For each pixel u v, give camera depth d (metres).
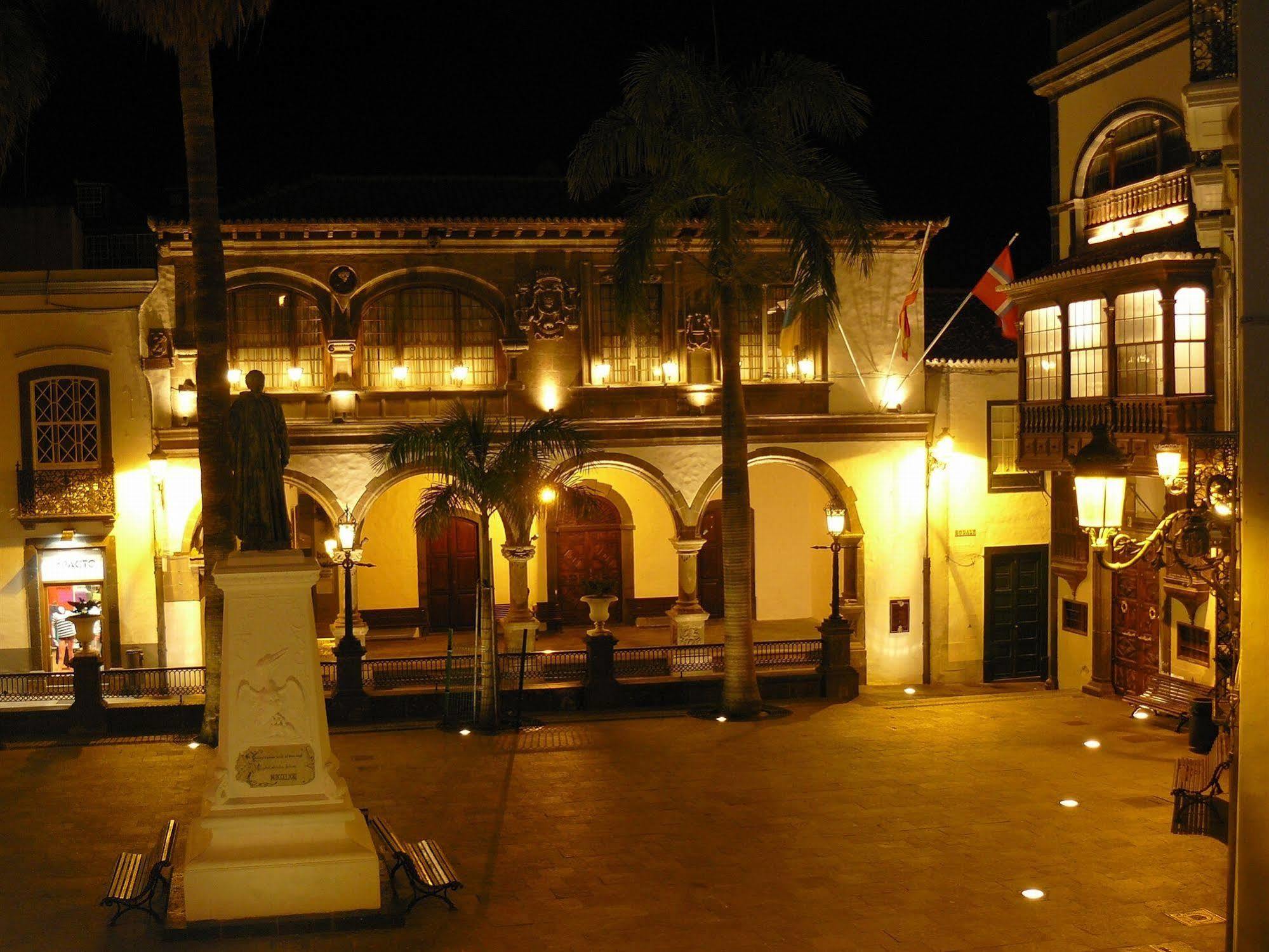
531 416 26.77
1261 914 6.51
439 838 14.67
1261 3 6.49
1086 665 24.52
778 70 21.52
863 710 22.44
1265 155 6.50
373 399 26.22
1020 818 15.25
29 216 25.89
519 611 26.31
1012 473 29.00
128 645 24.98
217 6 18.80
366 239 25.94
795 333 27.83
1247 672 6.54
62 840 14.65
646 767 18.06
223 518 19.91
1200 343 20.75
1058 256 24.80
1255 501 6.53
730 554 21.86
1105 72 23.38
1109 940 11.38
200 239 19.69
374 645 28.61
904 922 11.84
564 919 11.98
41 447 24.83
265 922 11.51
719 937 11.52
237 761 11.80
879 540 28.22
